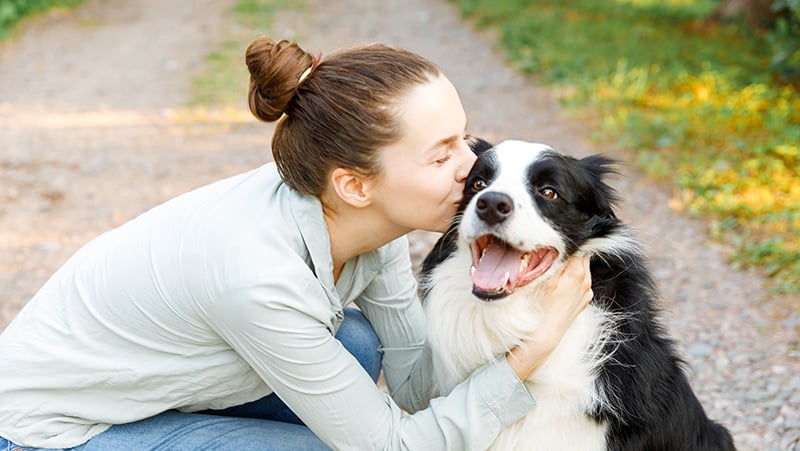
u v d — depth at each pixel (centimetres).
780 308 454
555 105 867
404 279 287
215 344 235
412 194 228
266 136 818
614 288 253
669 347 269
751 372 395
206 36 1230
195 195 242
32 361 236
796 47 829
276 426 259
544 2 1322
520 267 237
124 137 812
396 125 220
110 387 237
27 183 683
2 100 937
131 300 231
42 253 550
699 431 271
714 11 1148
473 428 234
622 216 591
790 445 338
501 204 228
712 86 845
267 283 216
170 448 241
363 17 1329
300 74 223
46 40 1217
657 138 725
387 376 302
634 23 1180
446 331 255
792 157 641
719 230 554
